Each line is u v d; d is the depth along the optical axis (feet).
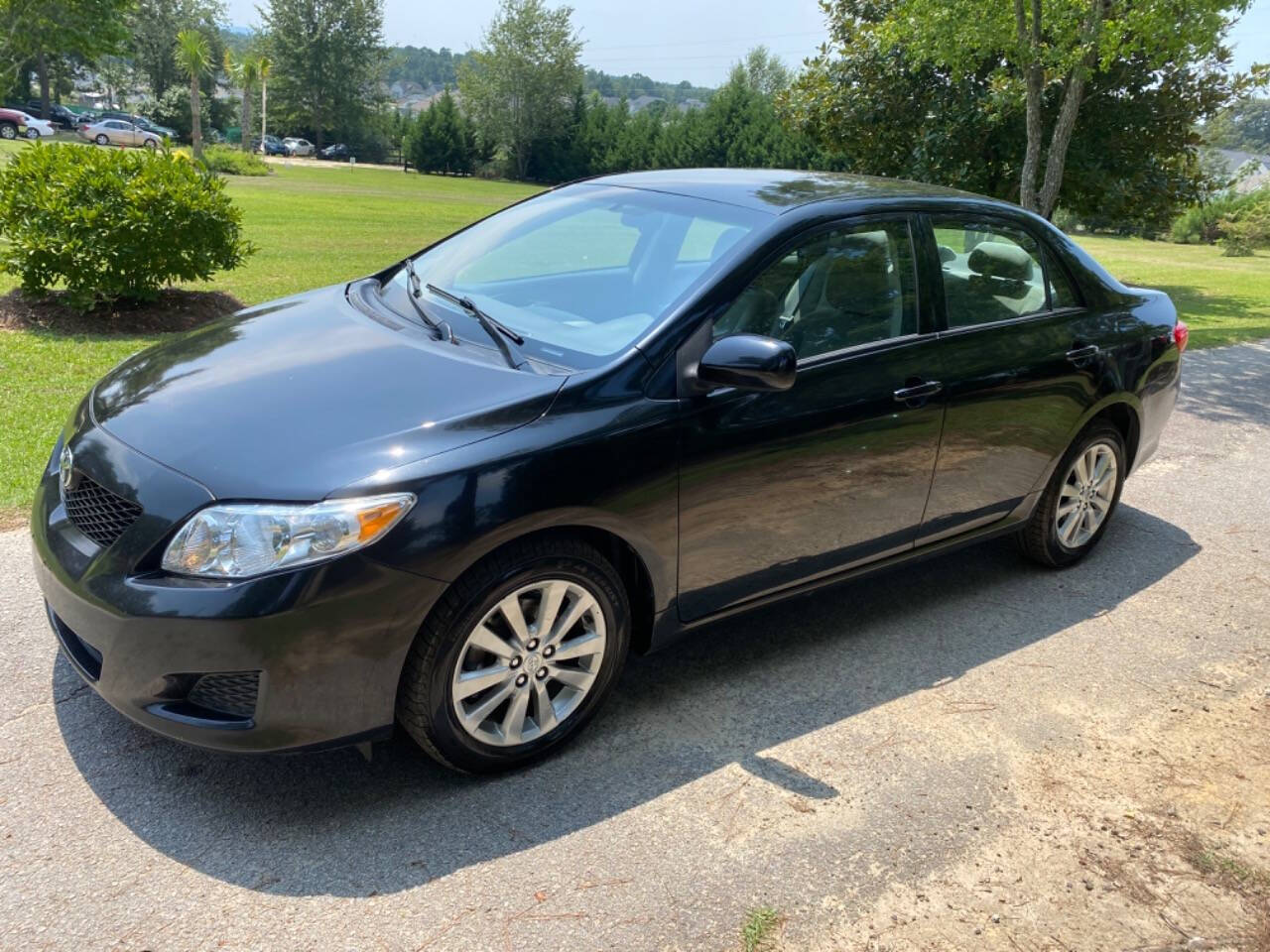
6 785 9.19
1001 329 13.29
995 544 16.88
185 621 8.11
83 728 10.11
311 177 154.81
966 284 13.08
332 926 7.86
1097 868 9.18
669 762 10.27
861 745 10.80
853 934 8.18
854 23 57.62
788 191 12.44
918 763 10.56
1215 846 9.57
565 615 9.80
